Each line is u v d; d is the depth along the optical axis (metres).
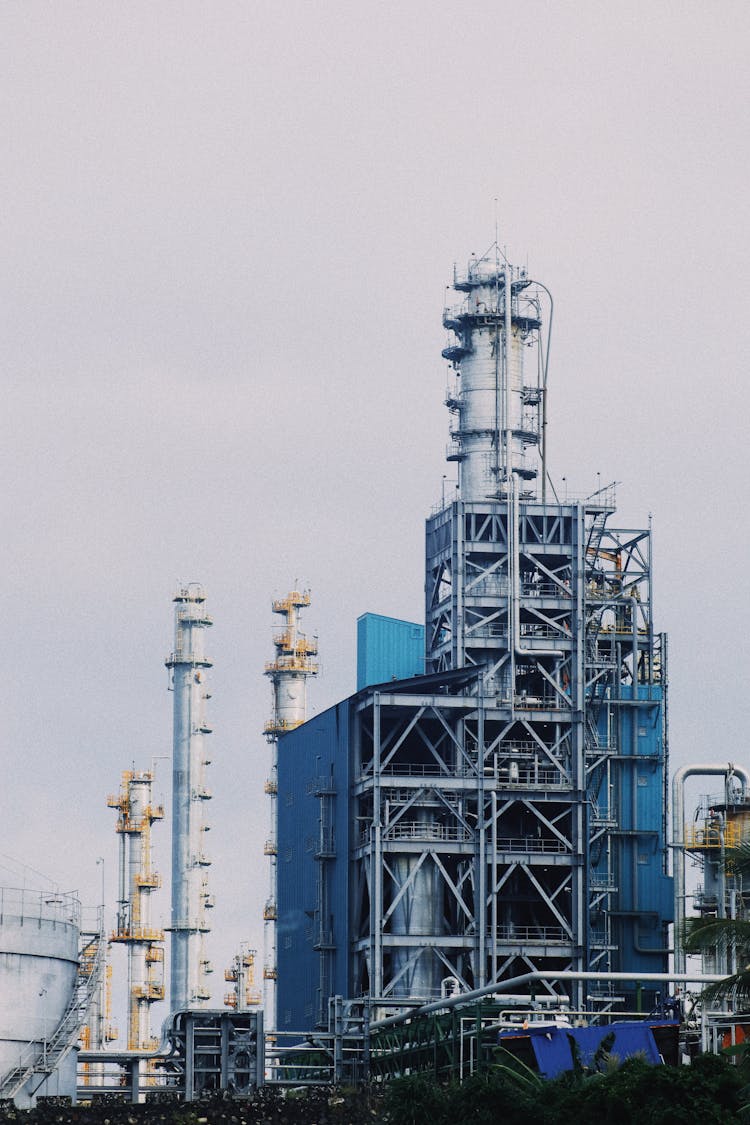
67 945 152.00
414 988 184.00
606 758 197.50
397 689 188.25
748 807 179.38
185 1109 130.62
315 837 197.62
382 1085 140.62
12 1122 126.44
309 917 198.25
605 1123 102.69
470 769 189.38
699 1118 98.62
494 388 199.50
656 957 199.00
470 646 194.50
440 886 186.75
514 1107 110.56
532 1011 137.12
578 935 189.25
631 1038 126.69
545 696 197.62
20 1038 146.62
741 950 97.06
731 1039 136.88
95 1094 152.50
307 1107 131.88
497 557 197.62
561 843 194.00
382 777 185.38
